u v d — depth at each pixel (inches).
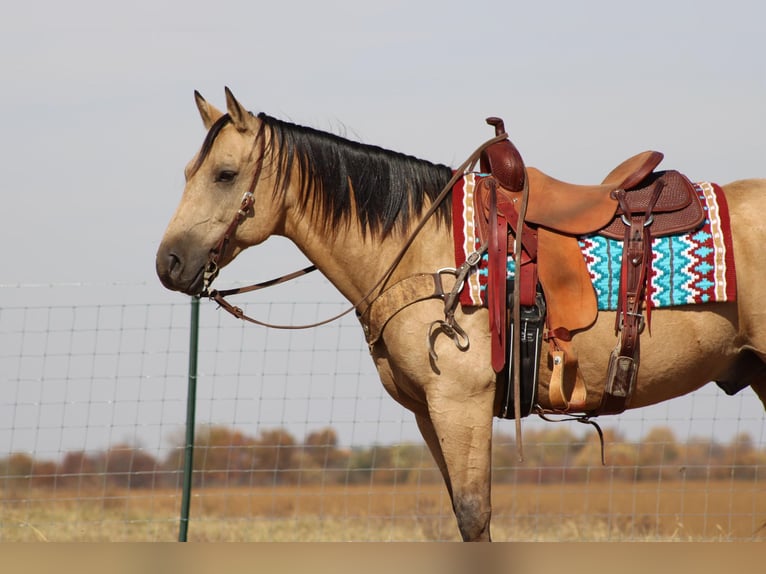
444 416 132.4
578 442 249.8
